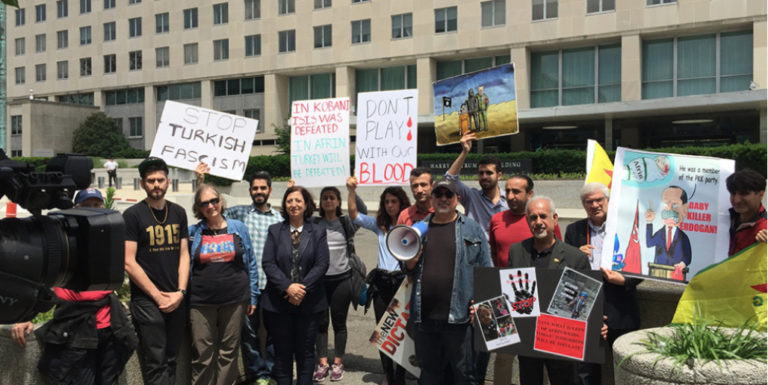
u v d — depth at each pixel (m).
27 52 58.03
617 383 3.41
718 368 2.99
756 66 30.69
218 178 31.03
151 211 4.39
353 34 41.66
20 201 2.52
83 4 54.69
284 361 4.81
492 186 5.21
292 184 6.39
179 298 4.40
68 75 55.88
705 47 32.62
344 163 6.26
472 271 4.25
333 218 5.51
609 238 4.11
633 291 4.18
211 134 6.22
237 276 4.71
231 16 46.69
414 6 39.22
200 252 4.62
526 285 3.91
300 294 4.66
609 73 34.91
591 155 5.14
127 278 5.48
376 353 6.16
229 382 4.78
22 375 4.07
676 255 4.06
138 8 51.53
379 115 6.18
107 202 6.70
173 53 49.81
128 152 51.62
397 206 5.20
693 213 4.08
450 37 38.06
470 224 4.33
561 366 4.01
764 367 2.99
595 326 3.76
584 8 34.47
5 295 2.41
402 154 6.08
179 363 4.90
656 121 33.38
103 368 4.17
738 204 3.84
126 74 52.50
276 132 40.47
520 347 3.91
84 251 2.63
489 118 5.71
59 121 53.50
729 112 30.27
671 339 3.41
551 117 32.19
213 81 48.56
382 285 5.22
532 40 35.78
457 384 4.25
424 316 4.27
